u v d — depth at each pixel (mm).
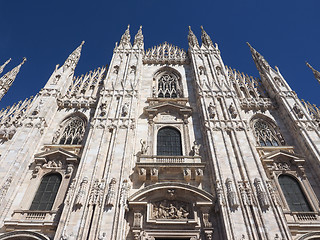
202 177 22781
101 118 27219
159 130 28672
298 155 25359
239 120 27094
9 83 33938
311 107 30984
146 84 35250
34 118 27844
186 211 20969
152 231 19453
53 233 19672
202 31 46000
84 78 37312
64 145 26750
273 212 19469
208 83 32438
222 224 19031
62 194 22484
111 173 21875
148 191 21297
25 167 24172
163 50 42719
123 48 39375
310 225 19984
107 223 18516
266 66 37000
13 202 21859
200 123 28719
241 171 22250
